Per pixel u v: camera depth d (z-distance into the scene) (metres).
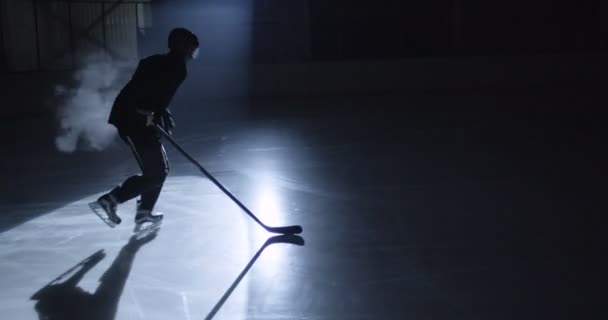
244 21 17.58
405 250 4.83
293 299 4.00
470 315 3.70
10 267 4.77
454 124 10.83
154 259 4.82
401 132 10.20
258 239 5.20
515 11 18.19
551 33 18.27
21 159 9.20
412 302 3.90
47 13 14.84
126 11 16.47
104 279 4.46
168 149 9.37
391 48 18.19
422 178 7.11
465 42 18.20
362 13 18.05
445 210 5.84
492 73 16.39
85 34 15.62
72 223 5.84
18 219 6.04
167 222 5.74
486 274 4.30
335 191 6.66
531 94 14.70
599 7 18.06
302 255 4.80
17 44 14.27
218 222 5.69
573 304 3.79
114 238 5.34
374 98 14.99
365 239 5.12
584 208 5.73
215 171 7.81
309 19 17.77
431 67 16.27
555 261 4.49
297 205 6.18
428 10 18.09
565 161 7.71
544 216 5.54
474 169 7.46
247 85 15.86
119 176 7.90
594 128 9.97
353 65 16.02
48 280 4.48
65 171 8.27
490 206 5.91
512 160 7.89
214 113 13.38
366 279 4.29
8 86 13.37
